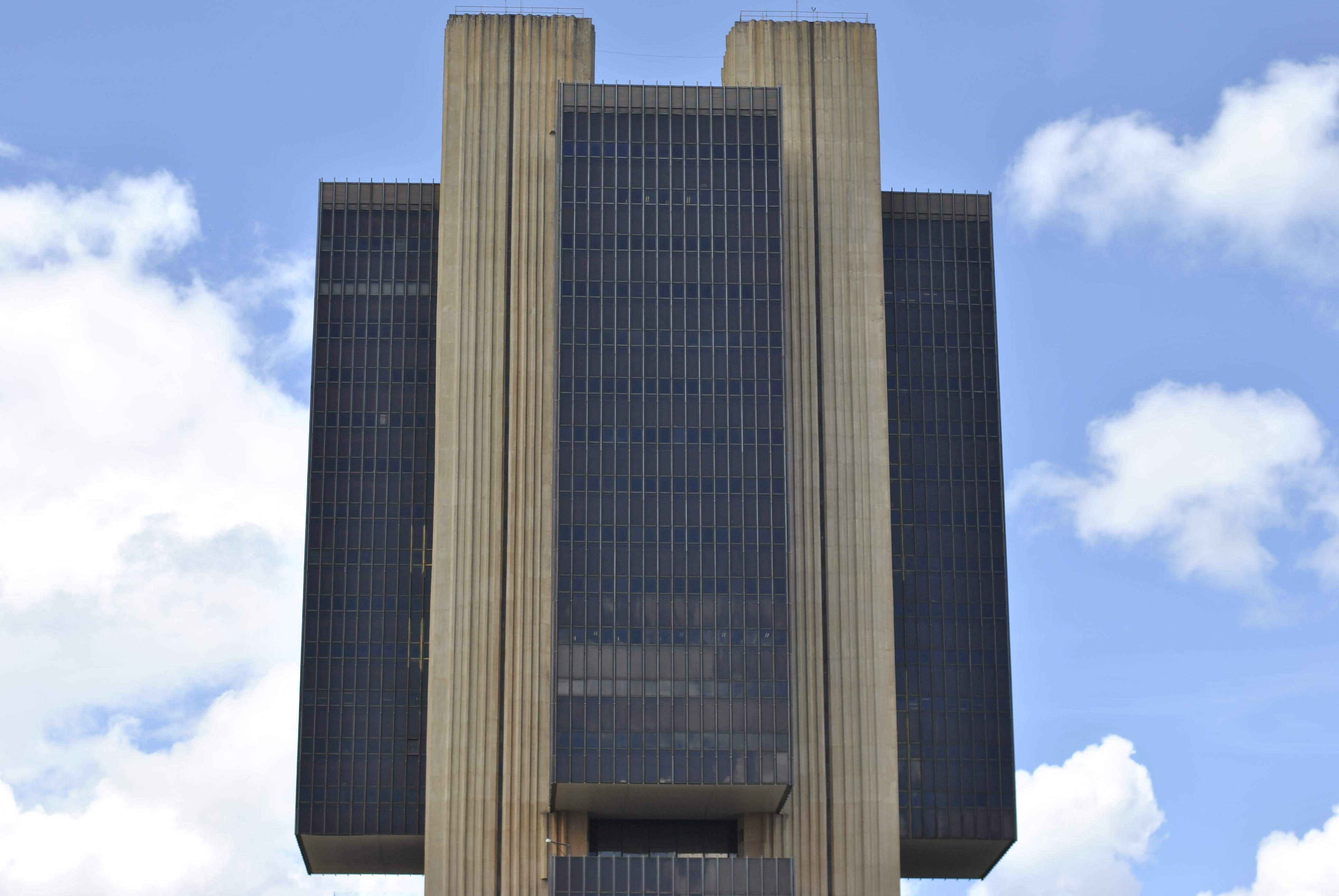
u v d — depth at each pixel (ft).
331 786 554.05
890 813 507.71
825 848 503.20
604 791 492.13
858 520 527.81
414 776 555.69
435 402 562.66
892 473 590.14
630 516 509.76
